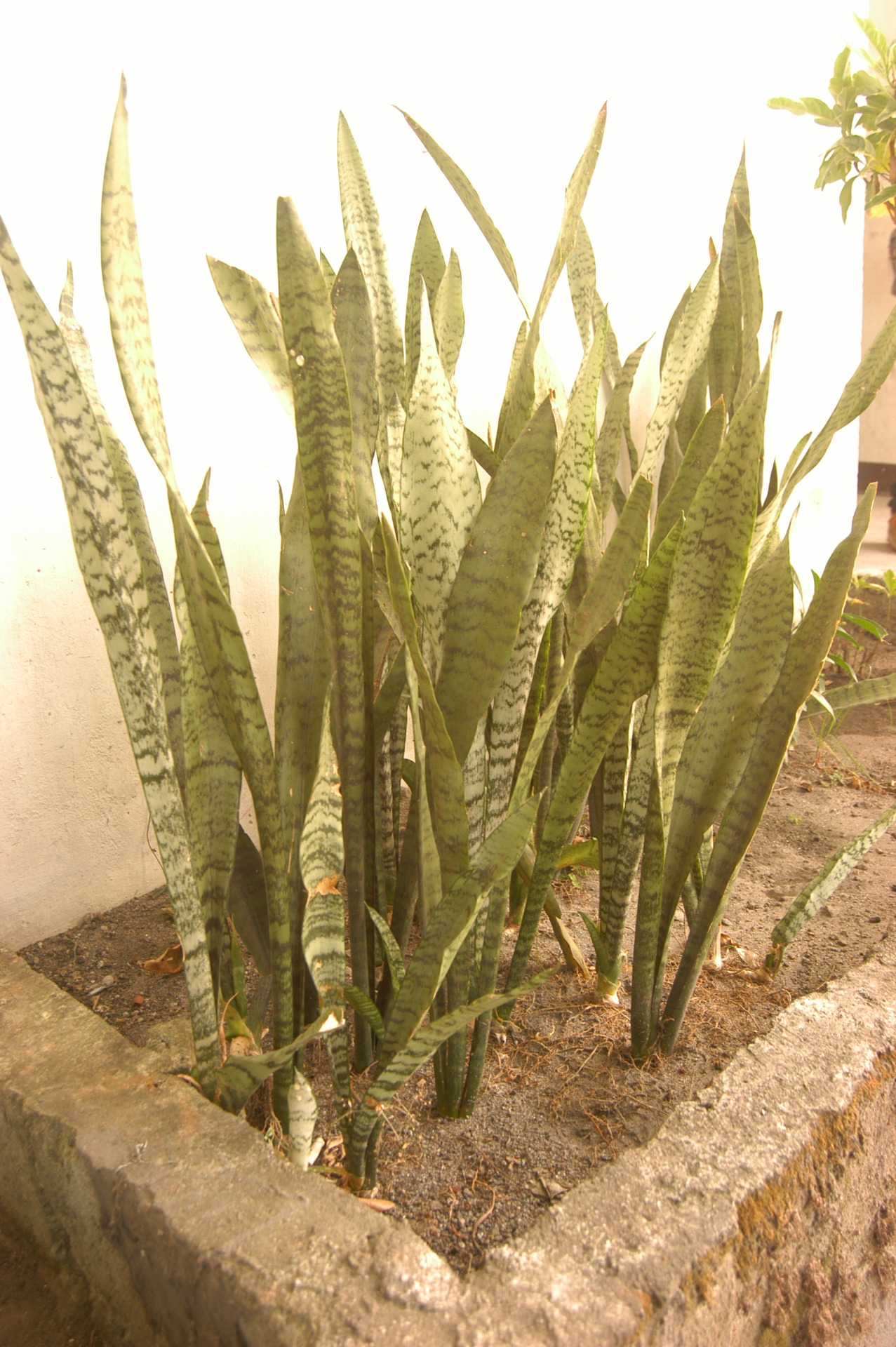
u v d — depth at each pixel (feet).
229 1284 2.34
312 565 3.03
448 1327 2.21
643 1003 3.55
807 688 3.16
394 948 3.13
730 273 5.86
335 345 2.43
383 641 4.11
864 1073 3.28
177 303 4.64
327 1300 2.27
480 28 5.90
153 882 5.06
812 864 5.45
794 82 9.21
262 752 2.64
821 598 3.10
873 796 6.48
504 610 2.68
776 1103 3.12
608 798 3.73
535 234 6.51
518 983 3.56
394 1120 3.36
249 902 3.37
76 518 2.43
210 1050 2.98
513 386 3.67
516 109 6.21
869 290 18.83
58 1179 2.93
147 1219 2.56
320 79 5.07
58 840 4.62
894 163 9.43
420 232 4.04
